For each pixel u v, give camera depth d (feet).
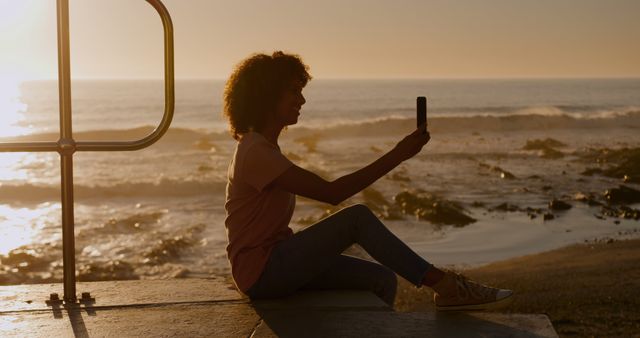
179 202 60.59
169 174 77.97
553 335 9.41
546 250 43.57
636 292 31.22
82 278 36.35
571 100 330.75
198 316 10.63
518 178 77.36
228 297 11.53
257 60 10.78
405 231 49.24
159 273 37.70
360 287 11.71
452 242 46.11
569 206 58.59
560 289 32.37
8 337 9.94
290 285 10.97
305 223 50.60
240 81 10.78
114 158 91.97
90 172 79.36
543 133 144.15
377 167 10.35
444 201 59.47
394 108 237.45
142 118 201.57
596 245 44.21
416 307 30.09
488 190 68.08
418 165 87.35
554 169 86.02
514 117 148.87
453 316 10.28
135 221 50.67
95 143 11.09
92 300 11.62
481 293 10.37
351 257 11.85
